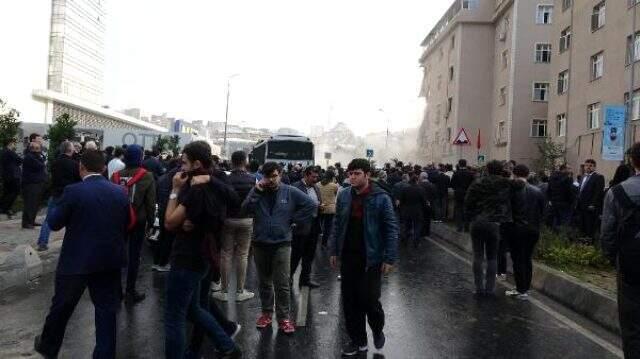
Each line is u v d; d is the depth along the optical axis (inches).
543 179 663.8
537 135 1585.9
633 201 169.2
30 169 495.5
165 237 363.3
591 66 1107.9
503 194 329.1
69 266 182.9
